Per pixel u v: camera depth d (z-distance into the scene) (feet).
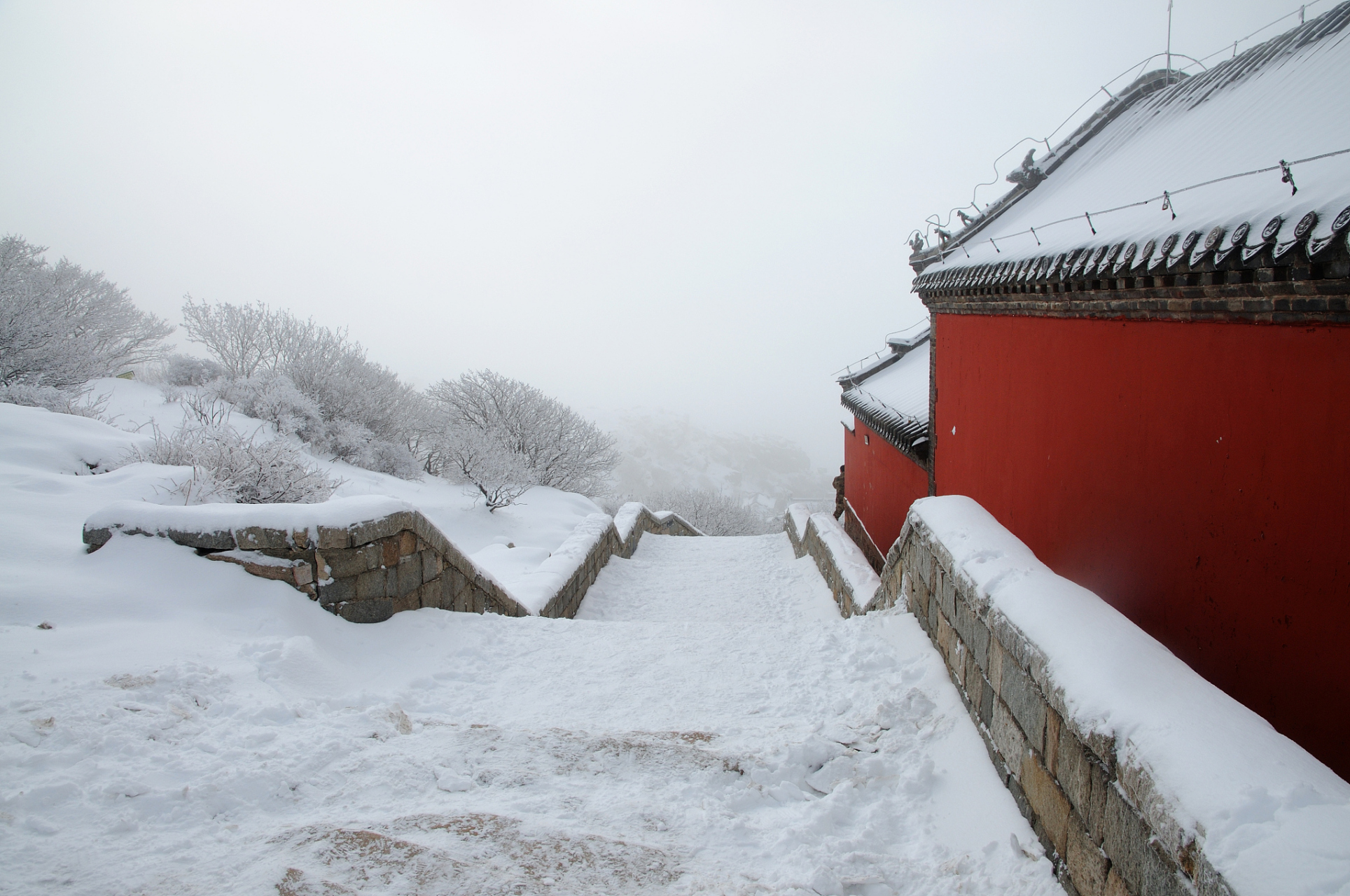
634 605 35.01
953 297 23.70
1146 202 12.78
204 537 16.63
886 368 48.29
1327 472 9.26
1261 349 10.34
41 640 12.71
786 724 12.07
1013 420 19.49
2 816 8.07
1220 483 11.19
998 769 10.12
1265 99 16.19
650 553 49.29
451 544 19.83
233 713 11.34
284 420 66.03
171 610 15.17
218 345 80.89
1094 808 7.54
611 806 9.46
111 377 69.97
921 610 15.20
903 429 30.58
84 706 10.53
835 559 31.94
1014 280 17.33
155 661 12.58
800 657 15.14
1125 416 13.89
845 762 10.73
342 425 74.08
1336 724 9.21
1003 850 8.80
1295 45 17.62
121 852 7.89
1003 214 26.09
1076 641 8.79
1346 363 8.93
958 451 24.52
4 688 10.75
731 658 15.40
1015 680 9.80
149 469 29.76
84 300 68.74
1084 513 15.49
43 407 47.75
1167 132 20.20
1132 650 8.39
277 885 7.36
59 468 33.35
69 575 15.58
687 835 8.90
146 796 8.80
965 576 12.09
